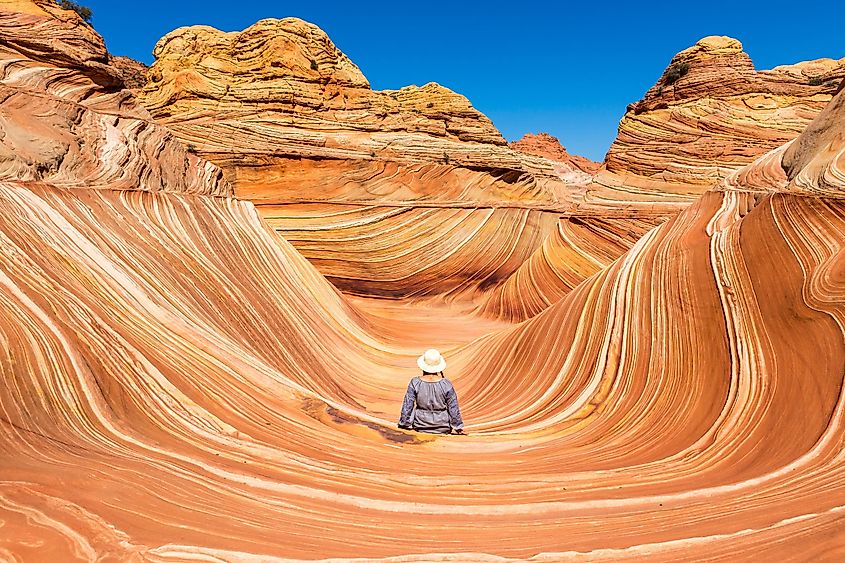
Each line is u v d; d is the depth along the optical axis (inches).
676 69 1007.0
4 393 147.9
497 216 1016.9
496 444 233.8
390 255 932.6
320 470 170.4
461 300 965.8
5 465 120.4
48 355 175.6
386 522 132.6
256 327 373.7
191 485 136.0
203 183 581.3
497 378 400.5
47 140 386.0
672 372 265.1
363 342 522.0
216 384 231.6
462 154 1137.4
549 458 214.8
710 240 322.3
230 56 1115.9
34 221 273.3
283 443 194.7
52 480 117.0
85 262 273.3
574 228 785.6
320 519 129.8
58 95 485.7
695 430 222.2
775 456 179.0
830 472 151.9
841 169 319.9
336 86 1168.2
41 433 143.7
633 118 981.2
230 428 194.9
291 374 349.7
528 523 135.0
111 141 466.0
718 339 255.9
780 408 201.6
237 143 970.1
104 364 194.9
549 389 329.7
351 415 244.8
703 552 107.1
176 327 269.3
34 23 503.5
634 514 139.8
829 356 196.7
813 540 103.3
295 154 960.3
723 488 154.8
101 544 97.0
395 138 1116.5
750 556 101.9
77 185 369.1
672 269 318.0
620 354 302.0
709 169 871.1
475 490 164.2
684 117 943.0
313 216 926.4
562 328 369.1
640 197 863.7
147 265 319.9
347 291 930.7
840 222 250.8
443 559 106.3
